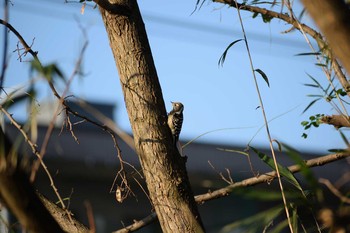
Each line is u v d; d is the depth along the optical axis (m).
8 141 6.52
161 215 10.45
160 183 10.47
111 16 10.91
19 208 6.44
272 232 8.59
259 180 10.91
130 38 10.85
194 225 10.30
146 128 10.60
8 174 6.37
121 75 10.91
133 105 10.74
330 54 9.95
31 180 6.68
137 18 10.95
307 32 11.06
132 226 11.47
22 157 6.75
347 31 6.07
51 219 6.57
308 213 8.96
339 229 5.94
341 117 10.55
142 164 10.64
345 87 10.38
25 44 10.10
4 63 7.38
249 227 8.56
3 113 8.56
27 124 7.52
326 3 6.11
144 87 10.73
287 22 11.45
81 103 7.64
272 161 9.98
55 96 8.66
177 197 10.40
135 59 10.81
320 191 7.04
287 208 8.55
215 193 11.37
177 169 10.53
